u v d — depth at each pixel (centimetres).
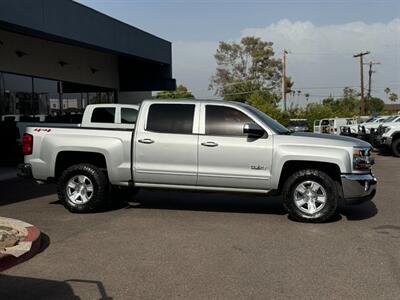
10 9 1414
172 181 845
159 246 655
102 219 823
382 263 580
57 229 754
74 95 2247
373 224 784
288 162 809
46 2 1570
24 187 1200
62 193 882
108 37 1941
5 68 1764
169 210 899
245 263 580
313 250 634
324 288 499
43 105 2012
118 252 628
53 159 883
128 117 1327
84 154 887
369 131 2447
